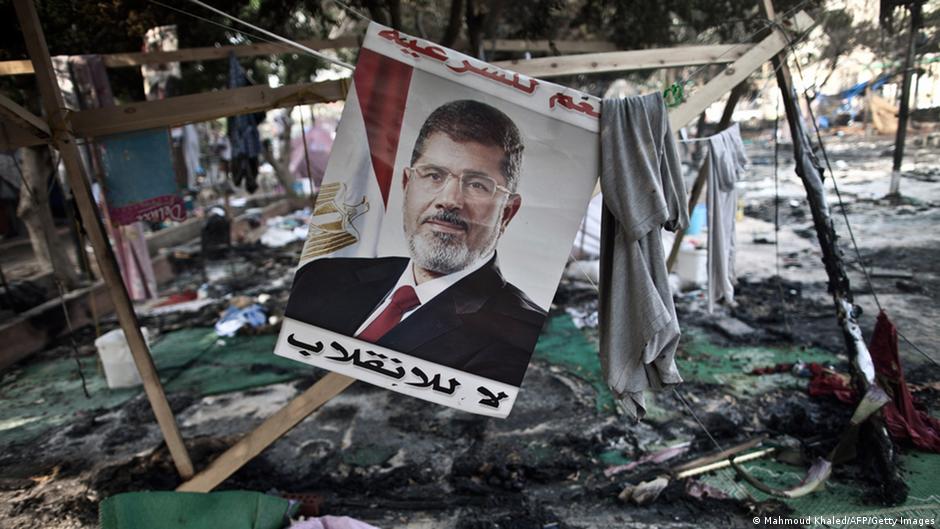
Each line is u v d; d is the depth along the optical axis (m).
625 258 3.02
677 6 7.43
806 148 4.58
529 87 3.06
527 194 3.13
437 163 3.10
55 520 4.18
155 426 5.50
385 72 3.05
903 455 4.28
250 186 7.45
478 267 3.17
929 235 9.65
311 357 3.18
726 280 5.62
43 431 5.50
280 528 3.35
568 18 8.28
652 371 3.15
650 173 2.92
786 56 4.34
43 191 8.23
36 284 8.20
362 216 3.12
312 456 4.82
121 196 5.70
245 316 8.21
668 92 3.47
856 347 4.45
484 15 7.11
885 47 9.15
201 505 3.27
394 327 3.18
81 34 6.24
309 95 3.69
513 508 4.02
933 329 6.30
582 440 4.81
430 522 3.92
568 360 6.44
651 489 4.02
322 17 6.91
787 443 4.46
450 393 3.25
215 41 7.80
